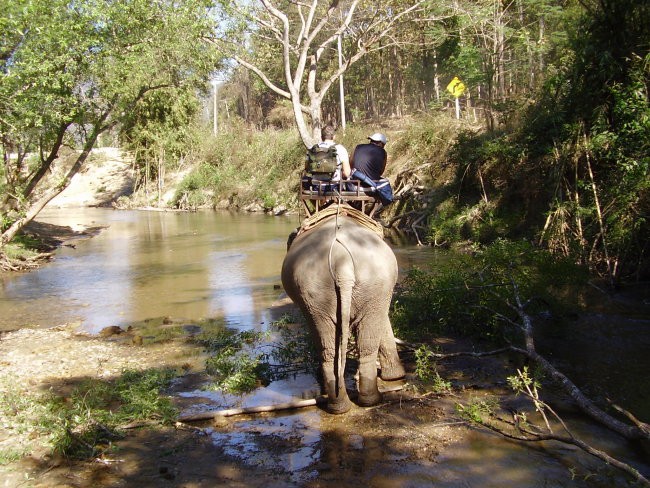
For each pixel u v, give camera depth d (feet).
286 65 65.10
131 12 55.06
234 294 39.17
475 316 27.14
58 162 155.63
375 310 18.02
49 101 50.93
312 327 18.13
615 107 35.58
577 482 14.96
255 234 72.43
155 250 62.80
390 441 17.33
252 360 24.35
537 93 49.75
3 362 25.86
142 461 16.79
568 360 23.44
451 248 51.29
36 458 16.99
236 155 123.75
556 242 37.50
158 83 63.67
